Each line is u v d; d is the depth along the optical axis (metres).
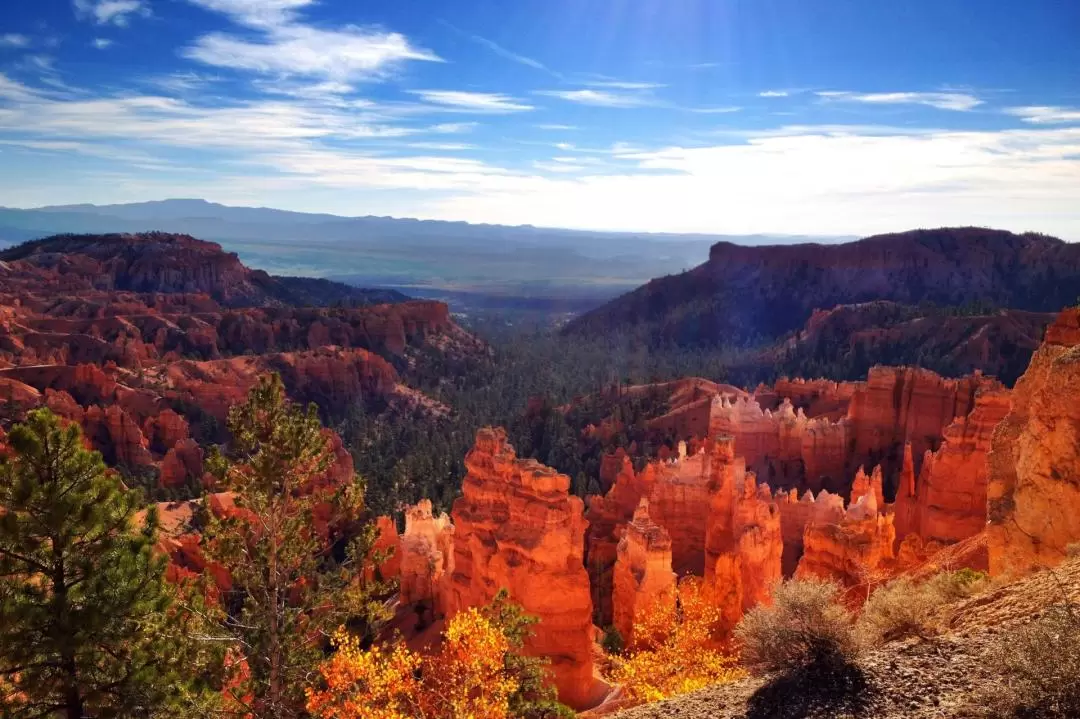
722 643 43.16
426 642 41.62
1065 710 10.87
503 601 28.00
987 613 16.45
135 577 23.81
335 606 27.08
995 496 28.12
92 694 22.92
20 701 22.38
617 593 43.72
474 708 21.97
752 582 45.09
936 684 13.43
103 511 23.91
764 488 56.44
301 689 25.22
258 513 25.77
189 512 71.44
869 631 17.61
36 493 22.62
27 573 22.98
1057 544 23.75
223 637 25.05
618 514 69.62
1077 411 23.30
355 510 28.31
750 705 14.73
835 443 90.06
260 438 25.77
